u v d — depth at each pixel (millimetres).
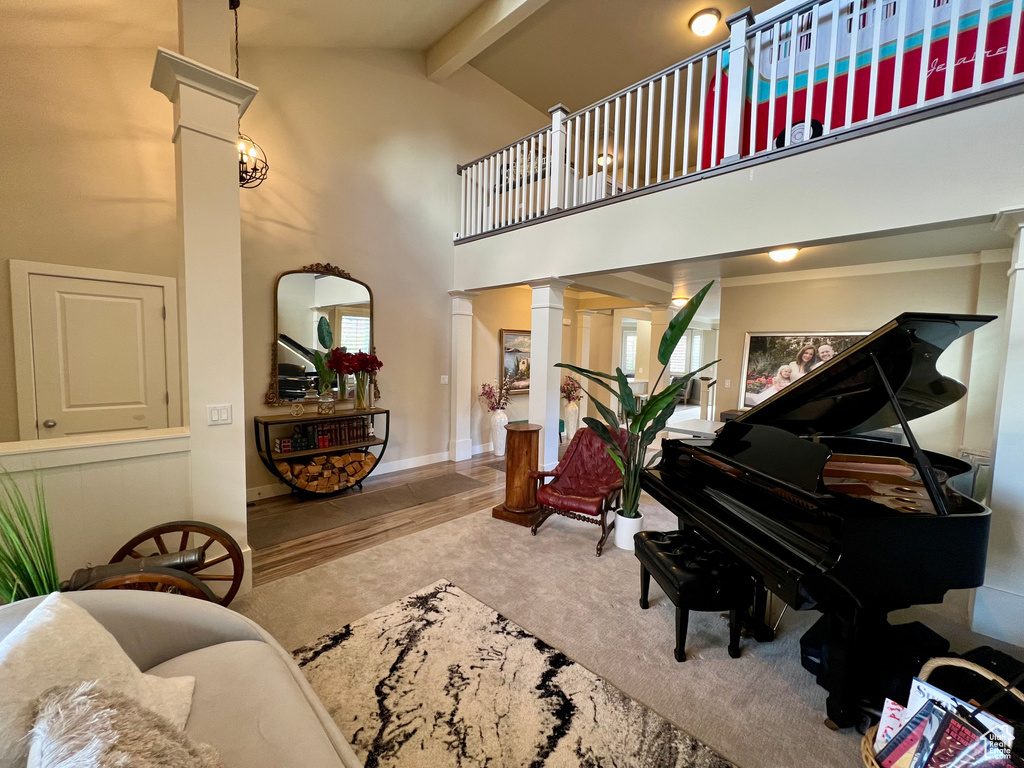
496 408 5820
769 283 4980
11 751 750
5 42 2520
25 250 2633
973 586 1506
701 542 2160
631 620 2150
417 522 3432
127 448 1978
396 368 4828
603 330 8523
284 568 2643
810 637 1798
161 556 1801
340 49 4176
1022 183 1916
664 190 3203
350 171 4316
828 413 2205
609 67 5250
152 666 1235
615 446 2922
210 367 2203
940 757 1029
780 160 2619
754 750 1438
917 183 2172
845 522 1427
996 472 2035
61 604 1022
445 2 3850
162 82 2148
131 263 2980
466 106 5359
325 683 1695
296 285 3971
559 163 4059
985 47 2008
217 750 941
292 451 3834
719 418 5363
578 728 1510
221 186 2189
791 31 2580
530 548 2971
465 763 1372
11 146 2570
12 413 2633
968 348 3889
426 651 1889
